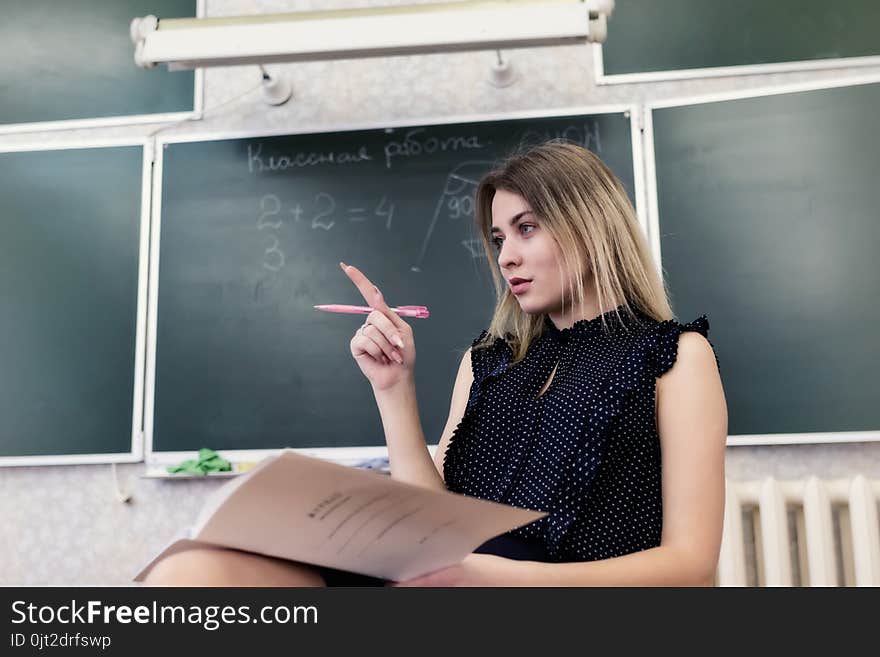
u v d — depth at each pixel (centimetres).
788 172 232
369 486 70
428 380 237
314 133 256
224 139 259
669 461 106
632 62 248
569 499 104
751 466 224
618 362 112
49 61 271
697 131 239
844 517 212
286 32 220
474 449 117
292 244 250
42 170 263
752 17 245
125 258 256
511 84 253
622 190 127
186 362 247
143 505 244
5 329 254
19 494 248
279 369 244
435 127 251
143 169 260
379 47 217
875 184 228
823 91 234
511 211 123
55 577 242
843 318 223
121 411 247
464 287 241
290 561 82
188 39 222
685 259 233
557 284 120
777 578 200
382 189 250
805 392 221
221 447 241
